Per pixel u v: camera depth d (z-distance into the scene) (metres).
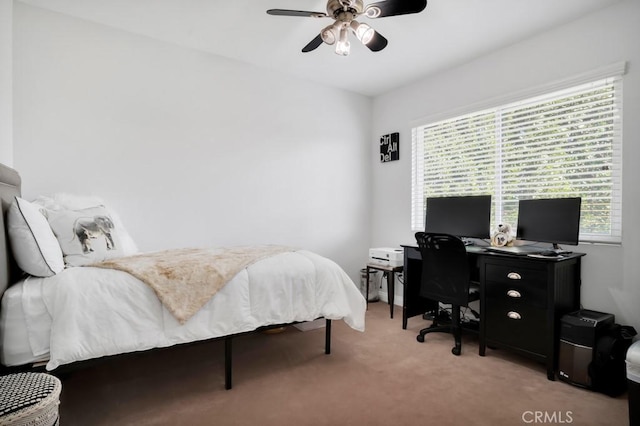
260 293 2.09
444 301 2.66
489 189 3.13
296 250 2.66
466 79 3.30
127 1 2.36
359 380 2.11
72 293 1.59
